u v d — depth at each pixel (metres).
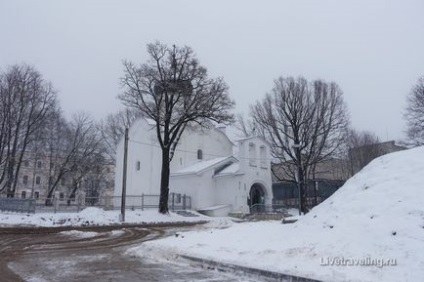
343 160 62.47
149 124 49.47
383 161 16.27
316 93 47.75
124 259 13.98
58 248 17.52
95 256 14.82
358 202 13.80
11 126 47.50
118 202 50.56
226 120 39.09
